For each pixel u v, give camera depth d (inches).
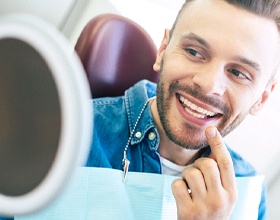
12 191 7.6
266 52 21.1
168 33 24.5
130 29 27.9
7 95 7.7
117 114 25.4
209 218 19.4
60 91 7.4
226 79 21.7
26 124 7.7
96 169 21.0
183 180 20.0
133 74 29.0
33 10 36.4
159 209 21.9
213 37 20.8
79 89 7.6
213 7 20.8
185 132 23.5
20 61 7.5
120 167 23.7
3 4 35.3
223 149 20.3
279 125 34.7
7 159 7.7
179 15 23.0
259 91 23.1
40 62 7.5
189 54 22.0
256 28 20.4
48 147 7.6
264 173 36.2
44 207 7.6
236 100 22.5
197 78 21.5
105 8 36.5
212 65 21.4
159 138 24.2
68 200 20.2
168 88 23.0
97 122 24.3
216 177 19.3
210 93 21.5
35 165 7.6
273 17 20.3
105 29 26.5
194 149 24.1
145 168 24.2
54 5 36.4
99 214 20.7
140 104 25.6
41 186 7.5
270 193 36.5
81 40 26.3
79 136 7.5
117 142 24.3
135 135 24.6
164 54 23.4
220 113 22.9
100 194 20.9
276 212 36.2
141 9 35.3
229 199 19.6
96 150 22.8
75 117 7.5
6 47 7.4
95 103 25.6
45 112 7.6
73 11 37.1
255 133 34.9
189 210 19.3
